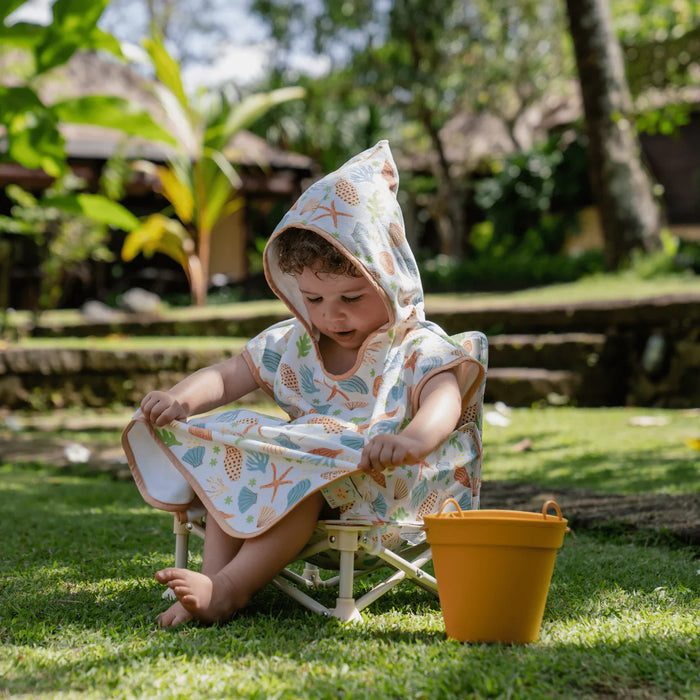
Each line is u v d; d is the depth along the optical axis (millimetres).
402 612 1875
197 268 11531
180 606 1723
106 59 15914
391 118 21766
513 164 19297
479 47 20406
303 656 1475
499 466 4102
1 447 4945
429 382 1893
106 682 1329
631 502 3061
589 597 1952
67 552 2439
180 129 11086
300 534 1771
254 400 6531
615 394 6770
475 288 13320
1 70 7223
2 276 8438
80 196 5418
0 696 1267
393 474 1826
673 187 17562
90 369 6680
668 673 1385
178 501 1924
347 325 1967
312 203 1967
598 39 10258
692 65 13586
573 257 14539
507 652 1509
